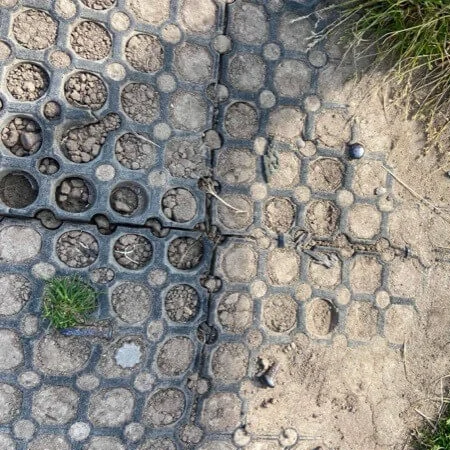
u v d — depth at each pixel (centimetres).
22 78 179
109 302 184
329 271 204
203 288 192
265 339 198
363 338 208
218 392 195
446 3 190
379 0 195
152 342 188
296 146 200
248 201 196
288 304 200
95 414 186
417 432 214
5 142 179
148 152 188
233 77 195
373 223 207
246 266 196
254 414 199
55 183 181
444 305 216
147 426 190
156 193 188
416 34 194
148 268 188
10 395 181
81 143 183
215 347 194
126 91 186
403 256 211
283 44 198
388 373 211
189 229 191
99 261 184
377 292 208
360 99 204
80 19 182
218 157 194
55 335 183
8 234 180
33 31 180
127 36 186
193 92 192
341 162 204
